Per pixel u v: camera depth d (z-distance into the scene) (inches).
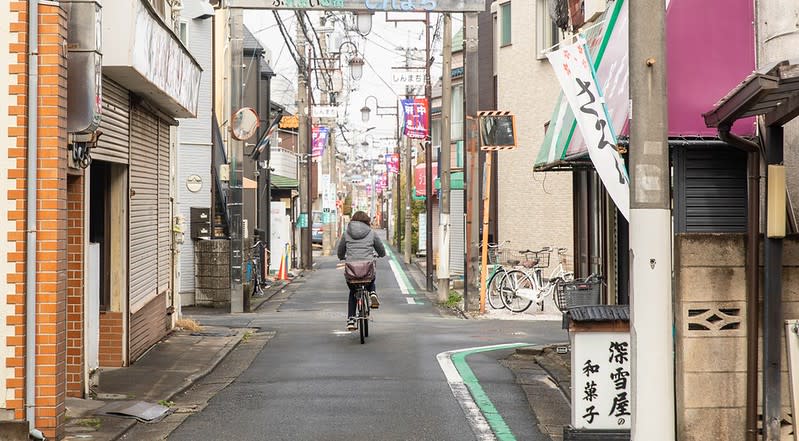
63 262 284.8
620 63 359.3
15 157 275.7
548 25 1061.8
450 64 912.9
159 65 408.5
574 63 293.6
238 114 801.6
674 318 269.4
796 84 229.0
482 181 1283.2
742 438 266.1
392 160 2331.4
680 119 334.6
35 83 276.4
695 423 265.4
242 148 823.1
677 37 339.3
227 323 692.1
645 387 233.5
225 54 1029.8
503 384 405.1
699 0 340.8
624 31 368.2
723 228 336.5
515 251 1052.5
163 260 542.3
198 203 900.6
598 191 543.8
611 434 279.6
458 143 1342.3
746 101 236.1
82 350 357.7
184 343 536.7
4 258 275.3
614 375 281.1
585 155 394.6
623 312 282.8
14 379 275.4
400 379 418.0
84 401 350.9
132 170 445.4
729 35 340.8
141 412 331.9
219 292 867.4
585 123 288.0
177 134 601.0
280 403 360.5
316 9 708.0
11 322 275.4
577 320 280.5
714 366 265.7
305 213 1576.0
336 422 324.2
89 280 370.0
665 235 235.0
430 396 375.2
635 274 235.5
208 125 911.0
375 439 299.6
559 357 473.4
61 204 282.4
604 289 522.0
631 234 237.3
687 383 265.3
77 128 293.3
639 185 235.0
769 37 316.5
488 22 1291.8
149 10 376.5
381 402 361.7
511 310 801.6
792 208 295.4
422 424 322.0
